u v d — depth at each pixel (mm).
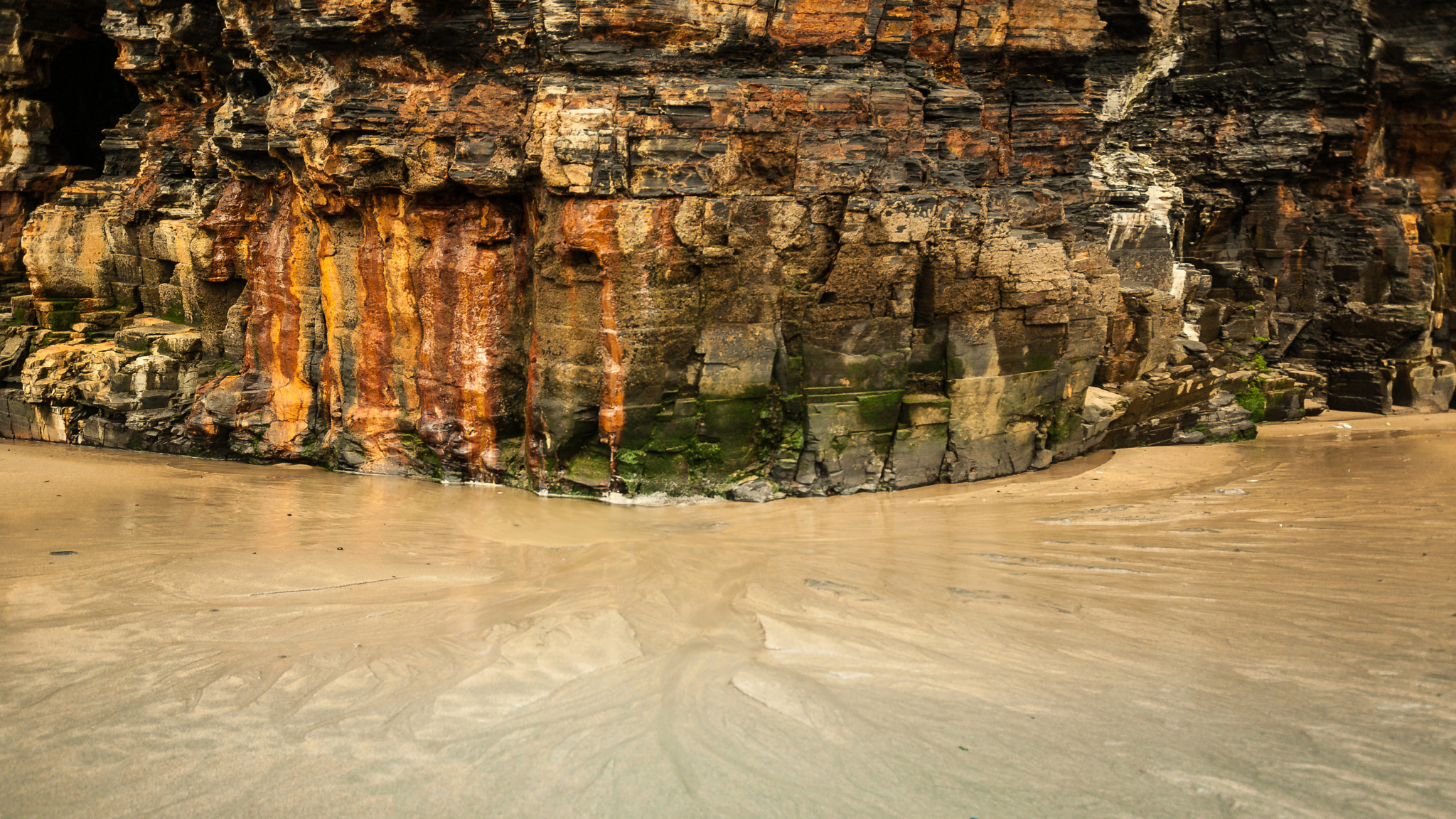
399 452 13398
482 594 7848
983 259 12734
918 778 4688
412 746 5117
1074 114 14164
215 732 5301
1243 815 4336
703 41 11281
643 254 11102
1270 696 5645
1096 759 4871
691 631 6801
